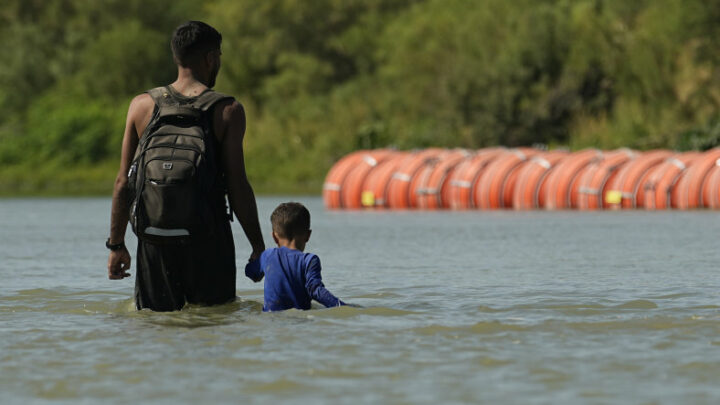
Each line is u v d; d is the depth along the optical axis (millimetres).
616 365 15383
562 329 19016
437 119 160875
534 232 55031
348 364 15562
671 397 13219
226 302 23219
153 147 21703
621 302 23672
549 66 154250
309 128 181750
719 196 78375
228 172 22766
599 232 54188
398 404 12938
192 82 23000
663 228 57062
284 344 17422
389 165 95625
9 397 13523
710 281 28609
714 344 17172
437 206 91500
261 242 23625
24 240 51594
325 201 96438
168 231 21516
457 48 171000
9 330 19359
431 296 25500
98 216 80812
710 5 137500
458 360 15875
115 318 21281
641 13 154250
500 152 95312
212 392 13672
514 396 13344
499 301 24141
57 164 187625
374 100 185125
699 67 141125
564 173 86812
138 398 13375
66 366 15539
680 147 124125
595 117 148125
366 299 24969
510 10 165500
